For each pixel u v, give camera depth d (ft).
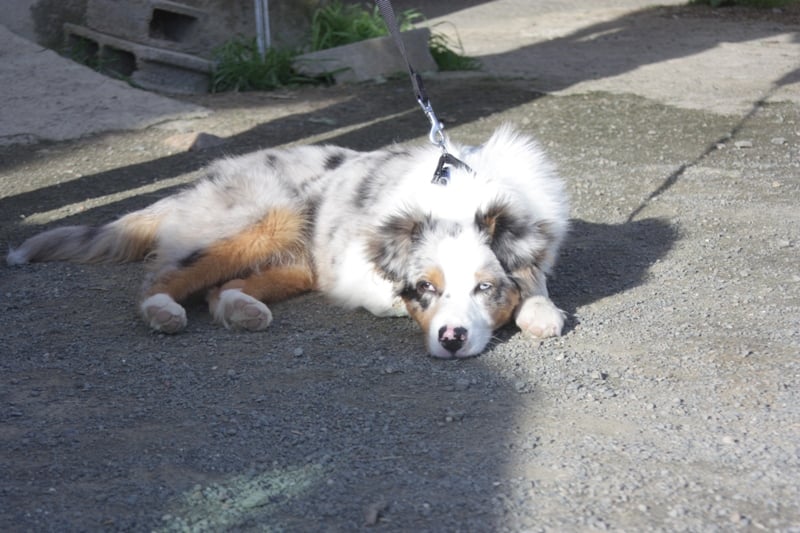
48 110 11.88
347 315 7.48
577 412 6.24
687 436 6.00
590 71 15.35
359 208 7.54
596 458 5.84
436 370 6.71
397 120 12.30
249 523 5.46
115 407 6.38
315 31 15.19
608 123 12.10
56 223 9.16
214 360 6.88
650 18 20.27
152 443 6.04
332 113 12.67
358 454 5.92
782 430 6.03
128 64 14.19
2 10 13.57
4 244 8.74
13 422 6.25
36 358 6.93
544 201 7.39
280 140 11.48
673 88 14.05
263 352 6.97
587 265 8.16
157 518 5.50
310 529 5.41
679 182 10.00
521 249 6.90
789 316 7.27
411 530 5.39
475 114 12.62
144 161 10.78
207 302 7.63
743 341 6.96
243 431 6.12
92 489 5.70
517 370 6.68
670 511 5.46
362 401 6.39
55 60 12.84
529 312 7.06
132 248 8.29
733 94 13.60
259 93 13.87
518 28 19.47
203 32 14.69
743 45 17.39
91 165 10.68
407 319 7.38
